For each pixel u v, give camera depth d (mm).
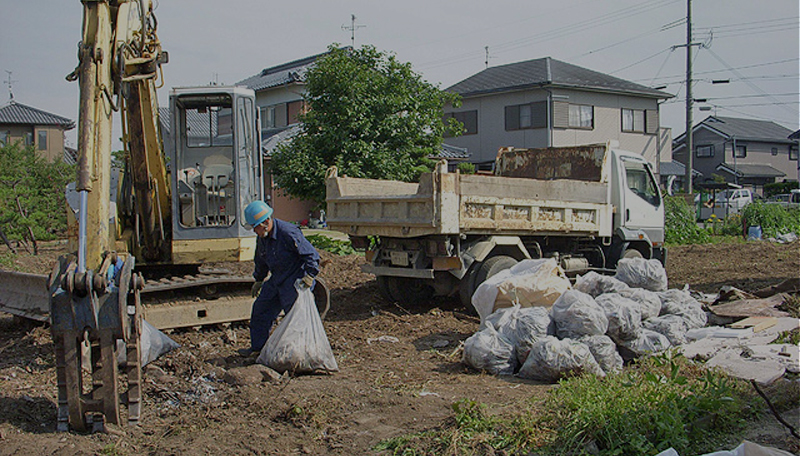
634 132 33531
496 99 32375
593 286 7680
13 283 8102
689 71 30656
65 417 4656
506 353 6195
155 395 5535
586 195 10453
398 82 17734
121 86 5773
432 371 6309
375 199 8766
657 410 4438
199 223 7672
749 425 4602
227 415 5055
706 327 7602
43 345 7176
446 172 8117
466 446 4258
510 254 9438
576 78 31938
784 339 6742
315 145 17391
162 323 7395
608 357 6055
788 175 55062
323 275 12672
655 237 12039
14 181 18469
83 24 5223
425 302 10047
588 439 4238
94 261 4828
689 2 30250
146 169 6906
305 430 4758
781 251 18438
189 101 7727
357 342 7512
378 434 4656
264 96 31234
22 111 41875
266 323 6754
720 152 52000
